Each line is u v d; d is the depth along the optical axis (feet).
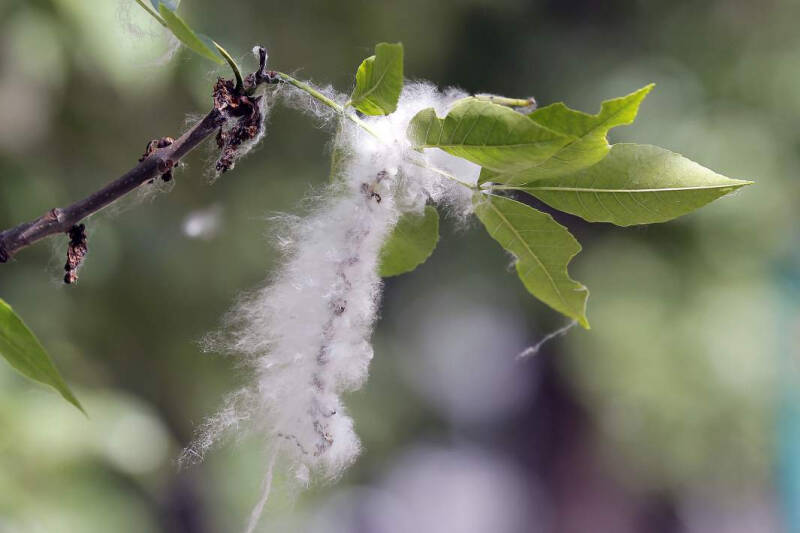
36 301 4.20
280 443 2.29
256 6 4.56
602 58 6.53
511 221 2.27
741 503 6.72
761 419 6.09
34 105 3.85
